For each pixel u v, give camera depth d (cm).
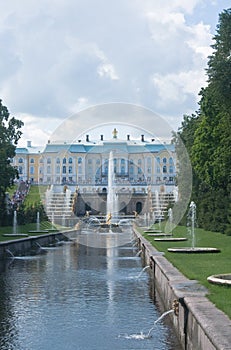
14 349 1309
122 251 4122
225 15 3322
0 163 5025
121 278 2494
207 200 4781
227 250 2727
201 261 2142
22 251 3953
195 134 4981
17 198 7994
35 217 6431
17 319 1612
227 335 916
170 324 1529
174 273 1766
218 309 1129
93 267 2970
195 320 1122
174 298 1427
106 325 1527
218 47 3334
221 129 3769
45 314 1678
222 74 3253
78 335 1424
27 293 2069
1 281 2400
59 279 2464
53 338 1398
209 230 4547
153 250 2797
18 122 5344
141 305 1817
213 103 3853
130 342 1349
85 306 1802
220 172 4078
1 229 5316
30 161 14125
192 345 1159
